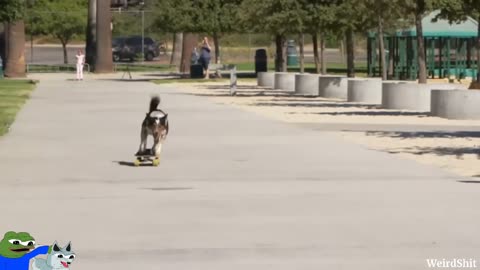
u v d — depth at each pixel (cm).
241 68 15112
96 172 3428
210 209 2662
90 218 2534
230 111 6500
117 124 5394
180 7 12262
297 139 4572
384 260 2044
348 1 7831
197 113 6278
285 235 2303
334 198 2842
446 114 5922
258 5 8725
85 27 16575
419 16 6925
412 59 11325
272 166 3575
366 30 8362
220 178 3266
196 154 3953
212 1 12206
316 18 8131
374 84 7488
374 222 2461
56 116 5969
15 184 3144
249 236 2295
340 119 5875
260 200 2811
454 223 2447
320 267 1984
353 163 3669
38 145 4294
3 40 13388
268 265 2003
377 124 5494
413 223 2445
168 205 2731
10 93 8519
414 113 6369
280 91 9344
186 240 2255
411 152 4066
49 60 17488
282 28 8400
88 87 9944
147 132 3619
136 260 2052
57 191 3000
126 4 17412
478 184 3127
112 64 13762
